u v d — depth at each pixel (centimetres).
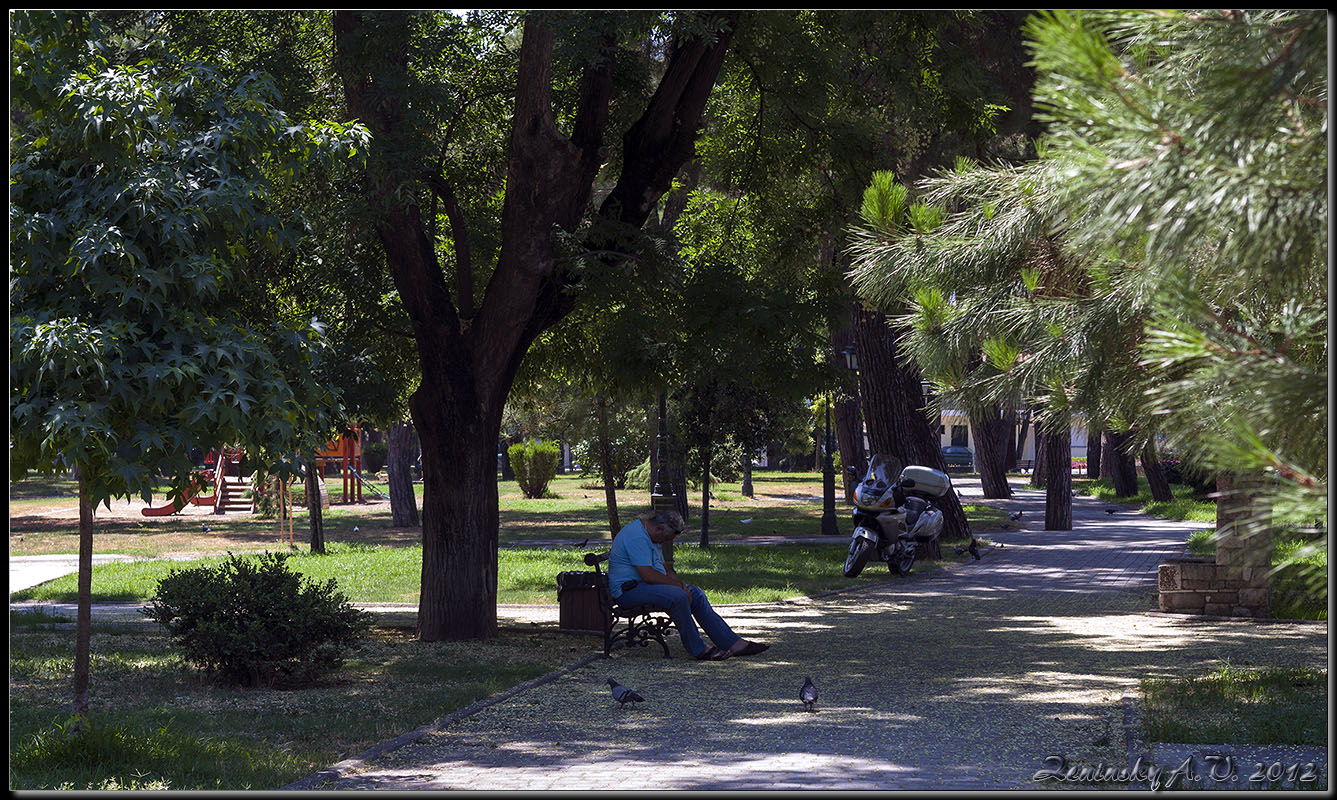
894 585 1783
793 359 1259
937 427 2552
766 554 2297
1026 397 658
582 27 1029
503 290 1216
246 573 977
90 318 621
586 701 884
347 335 1338
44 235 624
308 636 946
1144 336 591
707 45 1181
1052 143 354
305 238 768
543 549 2461
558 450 4822
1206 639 1192
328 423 744
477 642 1220
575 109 1371
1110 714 798
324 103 1262
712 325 1197
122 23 1073
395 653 1147
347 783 619
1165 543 2539
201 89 721
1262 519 311
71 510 4022
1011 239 674
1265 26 331
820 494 5122
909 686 932
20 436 599
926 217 719
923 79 1411
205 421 638
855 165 1386
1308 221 321
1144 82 356
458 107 1277
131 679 988
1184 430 385
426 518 1259
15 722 765
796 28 1291
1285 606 1381
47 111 681
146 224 634
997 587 1752
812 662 1077
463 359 1250
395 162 1098
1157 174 323
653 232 1251
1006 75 1891
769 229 1498
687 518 3450
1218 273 403
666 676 1004
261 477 703
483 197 1434
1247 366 348
